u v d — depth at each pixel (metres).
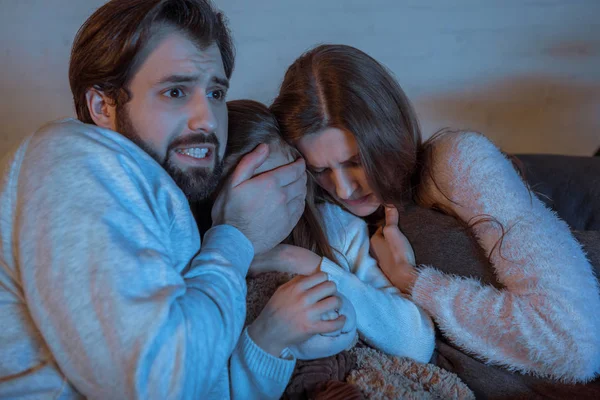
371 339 0.97
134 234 0.68
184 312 0.65
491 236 0.95
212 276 0.74
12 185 0.73
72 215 0.65
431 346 0.98
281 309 0.81
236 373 0.81
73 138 0.73
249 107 1.01
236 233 0.85
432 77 2.42
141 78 0.81
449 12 2.35
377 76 1.04
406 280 1.03
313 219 1.07
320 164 1.02
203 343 0.65
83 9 2.22
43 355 0.71
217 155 0.87
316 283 0.84
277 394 0.83
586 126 2.55
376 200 1.11
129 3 0.80
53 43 2.25
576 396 0.84
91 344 0.61
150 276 0.65
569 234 0.95
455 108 2.47
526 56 2.44
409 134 1.08
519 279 0.92
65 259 0.63
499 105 2.49
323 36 2.33
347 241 1.09
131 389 0.60
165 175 0.81
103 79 0.82
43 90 2.30
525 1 2.37
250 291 0.91
